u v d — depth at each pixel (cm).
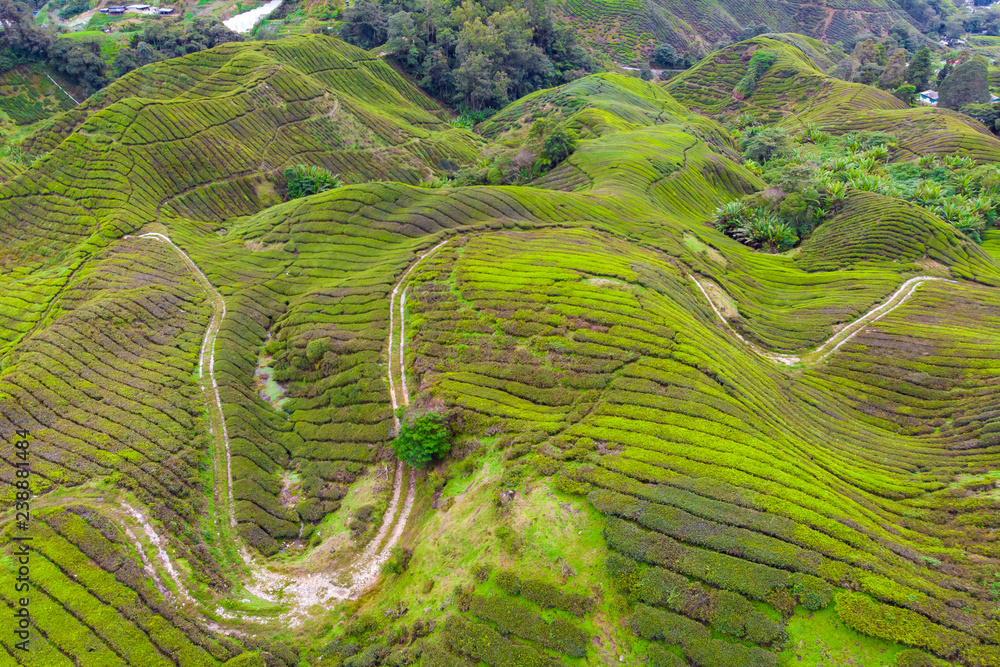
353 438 3812
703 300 4978
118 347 4478
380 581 2920
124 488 3200
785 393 3922
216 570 2998
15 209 6650
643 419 3144
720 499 2603
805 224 6506
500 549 2623
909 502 2830
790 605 2202
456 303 4553
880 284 5175
